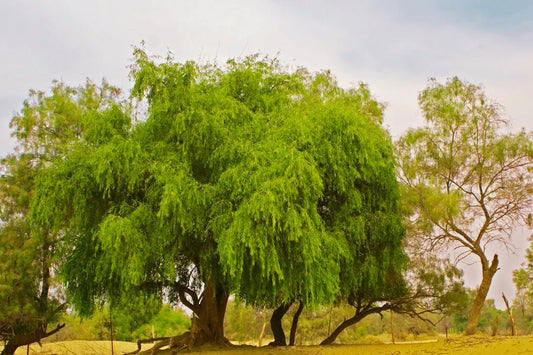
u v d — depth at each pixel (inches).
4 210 999.0
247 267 664.4
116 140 687.7
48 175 702.5
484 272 927.0
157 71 719.7
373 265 828.0
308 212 659.4
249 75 798.5
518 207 929.5
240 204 629.9
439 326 1984.5
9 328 1012.5
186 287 863.7
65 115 1055.6
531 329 1908.2
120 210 676.1
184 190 631.8
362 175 776.3
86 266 757.3
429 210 906.7
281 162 637.3
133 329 1948.8
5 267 934.4
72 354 1242.0
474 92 961.5
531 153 903.1
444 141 968.3
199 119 687.7
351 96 962.1
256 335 2003.0
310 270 644.7
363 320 2223.2
